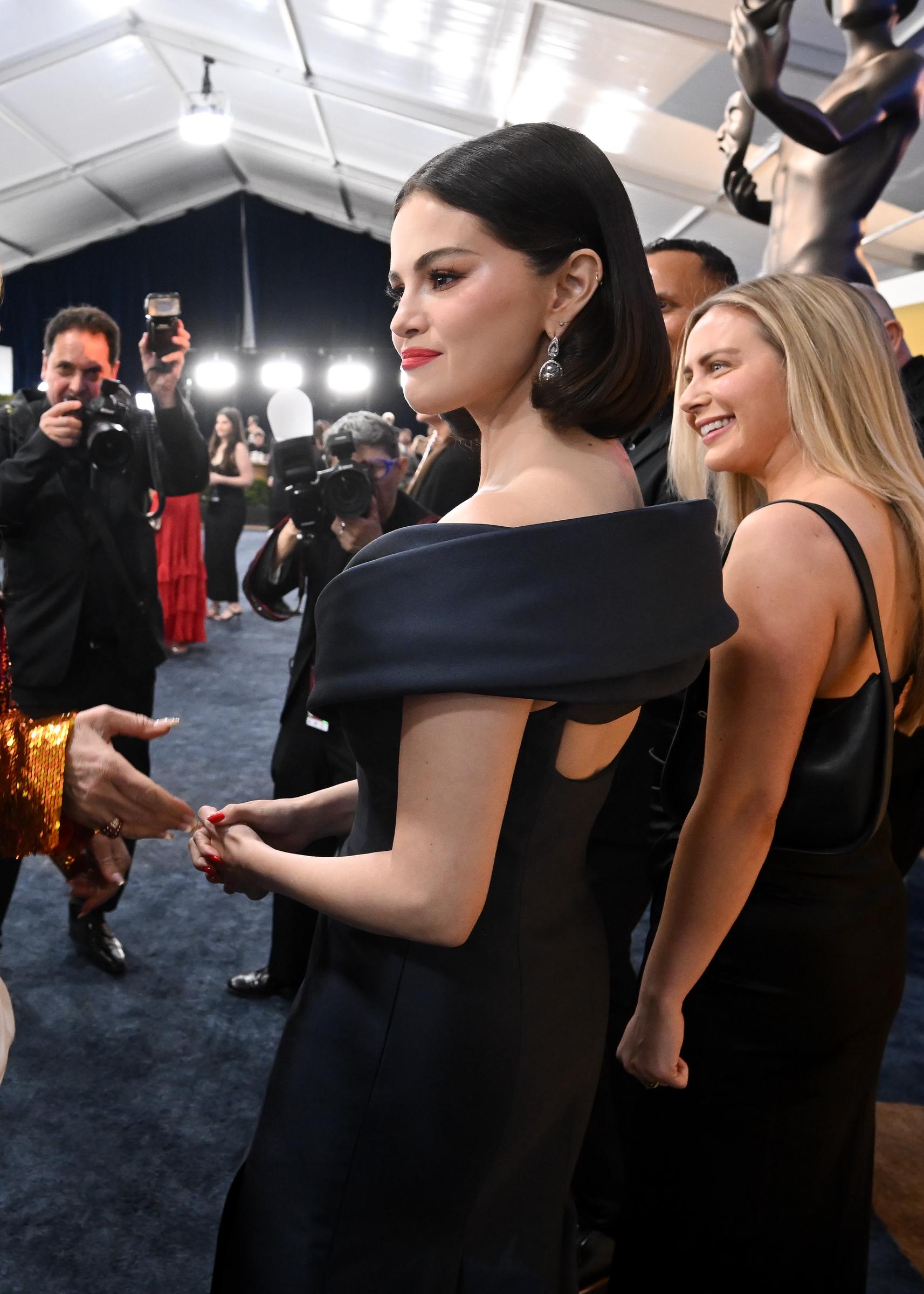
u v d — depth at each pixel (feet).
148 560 7.74
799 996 3.36
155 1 26.55
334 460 6.72
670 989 3.31
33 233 49.01
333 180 45.85
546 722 2.52
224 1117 6.34
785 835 3.31
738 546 3.23
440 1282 2.75
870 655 3.20
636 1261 3.86
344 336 57.67
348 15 23.09
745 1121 3.53
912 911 9.55
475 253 2.47
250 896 3.25
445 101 26.50
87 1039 7.08
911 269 24.30
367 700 2.51
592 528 2.34
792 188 9.14
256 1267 2.87
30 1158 5.90
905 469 3.36
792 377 3.41
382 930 2.54
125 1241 5.34
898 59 8.70
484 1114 2.69
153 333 7.50
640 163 24.75
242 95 35.19
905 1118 6.53
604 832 5.24
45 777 3.19
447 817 2.37
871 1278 5.18
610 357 2.53
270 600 6.92
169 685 16.98
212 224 56.18
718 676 3.20
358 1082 2.76
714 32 16.89
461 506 2.56
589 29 18.75
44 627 7.32
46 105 32.12
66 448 7.12
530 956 2.72
